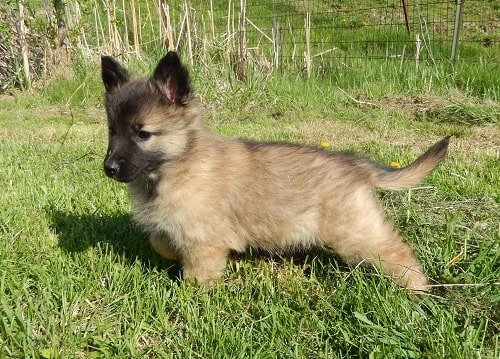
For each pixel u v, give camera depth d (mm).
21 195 1182
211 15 2498
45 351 674
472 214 990
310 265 889
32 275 842
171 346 721
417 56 2324
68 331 712
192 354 697
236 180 841
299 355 685
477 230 927
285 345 704
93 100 2367
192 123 855
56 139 1768
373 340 682
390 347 664
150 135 819
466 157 1414
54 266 856
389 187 866
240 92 2297
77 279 827
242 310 780
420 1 3438
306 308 771
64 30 2568
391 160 1361
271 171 850
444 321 702
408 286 791
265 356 674
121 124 820
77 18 2600
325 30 3369
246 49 2465
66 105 2314
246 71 2436
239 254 928
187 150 829
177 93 854
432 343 655
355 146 1549
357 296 751
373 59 2605
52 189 1216
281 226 855
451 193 1102
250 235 868
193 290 829
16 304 757
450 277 803
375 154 1438
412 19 3412
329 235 837
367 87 2277
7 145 1650
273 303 784
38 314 749
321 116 2057
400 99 2119
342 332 699
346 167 854
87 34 2709
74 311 766
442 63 2334
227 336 700
